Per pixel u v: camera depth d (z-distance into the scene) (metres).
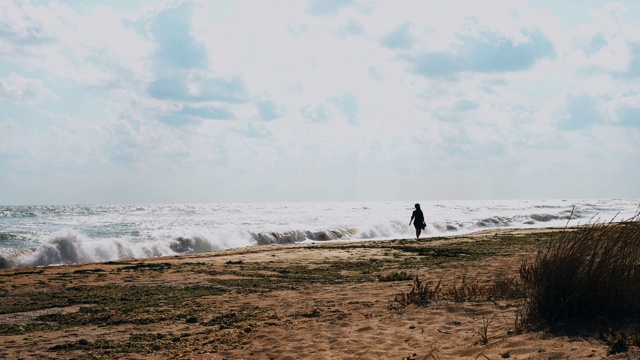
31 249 23.69
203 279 12.80
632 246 5.96
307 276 13.10
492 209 78.12
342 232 34.66
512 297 8.03
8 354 6.45
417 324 6.87
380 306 8.49
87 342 6.95
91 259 24.45
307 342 6.39
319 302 9.28
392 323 7.06
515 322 5.98
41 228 45.94
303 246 22.81
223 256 19.19
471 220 45.12
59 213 87.12
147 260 19.06
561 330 5.43
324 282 12.01
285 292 10.66
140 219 61.94
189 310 8.97
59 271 15.01
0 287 11.80
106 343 6.88
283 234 32.09
